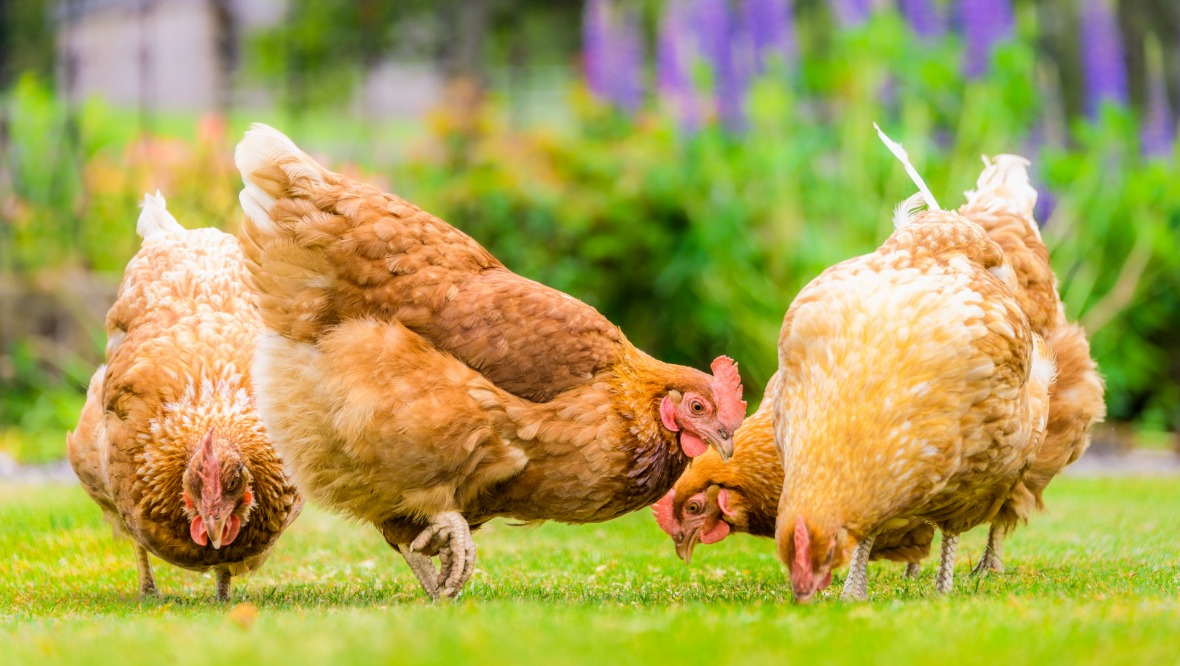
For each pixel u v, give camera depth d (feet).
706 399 23.58
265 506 24.34
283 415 22.04
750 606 20.12
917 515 22.11
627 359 23.36
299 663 14.98
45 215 53.78
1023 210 29.27
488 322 22.36
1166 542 30.32
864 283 21.81
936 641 16.25
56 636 18.17
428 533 22.18
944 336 20.79
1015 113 49.67
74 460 26.25
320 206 22.12
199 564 24.70
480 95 59.11
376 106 81.41
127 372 24.70
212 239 28.43
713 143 49.44
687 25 50.85
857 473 20.38
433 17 77.71
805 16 59.77
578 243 50.88
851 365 20.85
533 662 14.85
